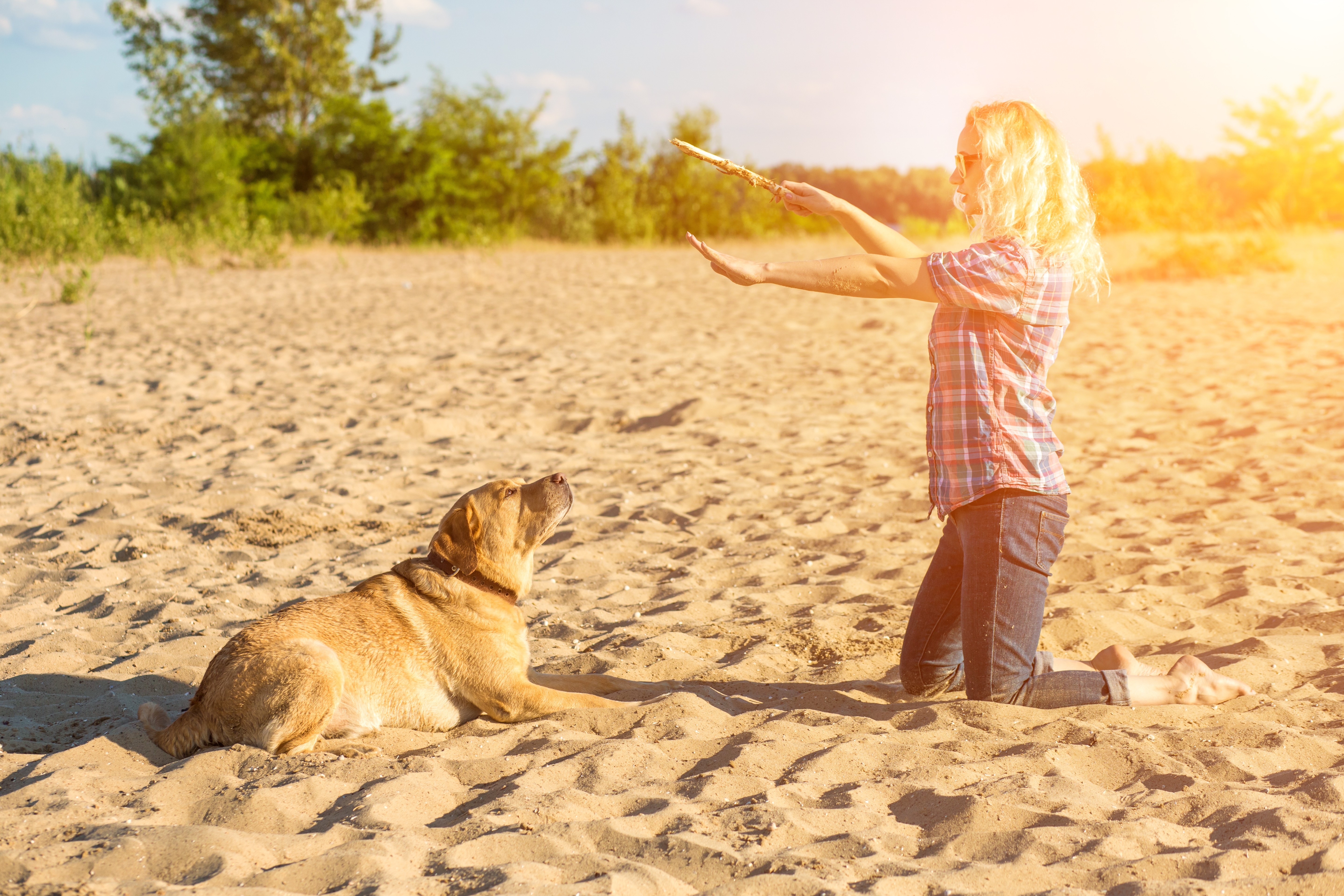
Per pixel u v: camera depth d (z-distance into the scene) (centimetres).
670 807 306
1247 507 639
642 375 1117
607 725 379
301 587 541
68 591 531
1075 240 336
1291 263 1972
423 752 361
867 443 831
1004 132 333
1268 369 1044
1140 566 546
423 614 388
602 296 1873
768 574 561
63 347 1261
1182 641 453
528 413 955
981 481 339
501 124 3434
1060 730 360
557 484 397
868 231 334
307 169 3431
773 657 449
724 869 270
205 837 277
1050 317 337
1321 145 2928
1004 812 300
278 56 4141
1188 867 265
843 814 303
